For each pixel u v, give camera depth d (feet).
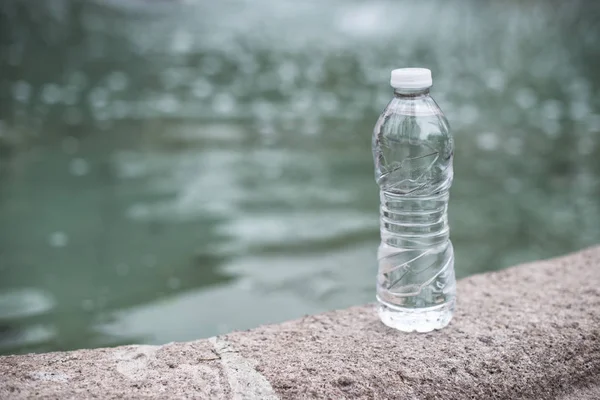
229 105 10.51
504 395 2.89
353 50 13.78
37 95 10.87
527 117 9.93
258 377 2.83
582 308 3.21
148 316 4.52
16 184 7.39
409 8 16.61
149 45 13.92
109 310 4.61
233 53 13.57
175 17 16.08
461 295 3.33
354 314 3.21
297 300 4.65
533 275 3.47
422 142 3.14
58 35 14.07
